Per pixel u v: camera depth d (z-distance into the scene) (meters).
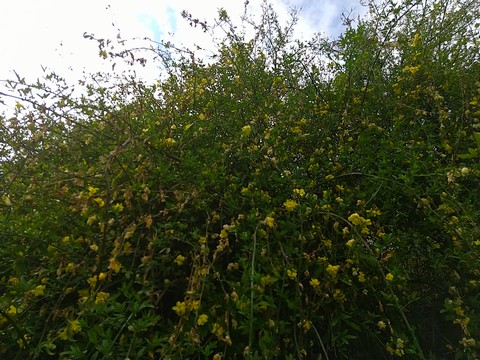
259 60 2.82
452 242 1.89
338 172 2.24
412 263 2.04
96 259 1.59
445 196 1.86
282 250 1.70
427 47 2.58
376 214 1.90
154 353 1.47
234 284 1.54
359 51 2.67
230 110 2.44
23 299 1.52
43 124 1.86
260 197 1.94
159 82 2.84
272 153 2.16
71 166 1.91
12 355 1.61
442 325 1.94
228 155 2.21
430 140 2.22
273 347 1.44
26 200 1.66
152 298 1.55
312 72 2.84
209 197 1.94
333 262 1.83
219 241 1.67
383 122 2.54
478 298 1.83
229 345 1.44
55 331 1.53
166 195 1.85
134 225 1.57
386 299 1.74
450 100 2.47
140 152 1.91
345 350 1.78
